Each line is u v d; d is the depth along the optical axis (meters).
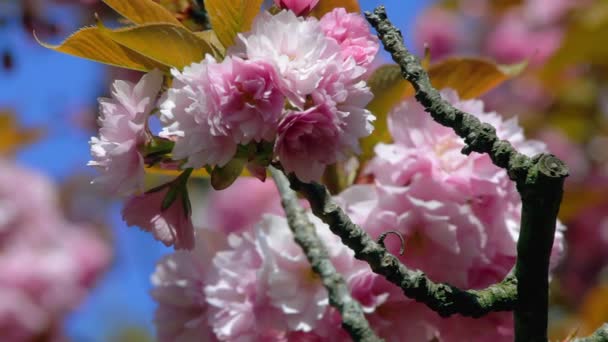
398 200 0.92
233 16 0.87
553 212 0.79
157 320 0.96
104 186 0.84
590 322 1.50
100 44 0.88
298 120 0.82
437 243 0.91
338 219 0.82
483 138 0.80
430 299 0.81
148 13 0.90
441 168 0.92
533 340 0.81
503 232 0.92
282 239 0.91
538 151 0.94
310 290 0.91
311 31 0.83
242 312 0.92
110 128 0.84
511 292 0.80
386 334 0.91
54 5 1.21
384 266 0.81
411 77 0.82
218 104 0.82
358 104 0.82
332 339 0.90
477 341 0.91
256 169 0.84
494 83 0.98
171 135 0.83
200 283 0.95
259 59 0.82
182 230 0.86
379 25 0.83
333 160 0.82
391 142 0.96
